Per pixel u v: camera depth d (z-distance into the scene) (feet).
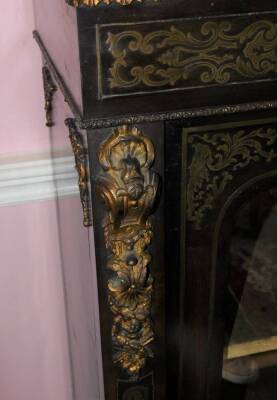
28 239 3.73
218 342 2.66
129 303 2.34
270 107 2.07
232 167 2.25
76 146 2.11
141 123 2.01
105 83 1.91
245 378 2.85
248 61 2.00
